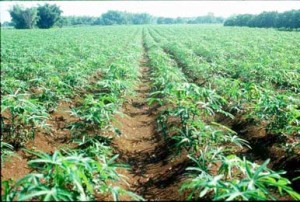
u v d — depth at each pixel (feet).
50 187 14.83
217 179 13.47
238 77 42.37
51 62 49.01
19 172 19.85
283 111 23.03
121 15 416.26
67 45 82.38
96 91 39.60
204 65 43.32
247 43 75.15
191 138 20.18
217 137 20.65
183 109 21.93
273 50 59.93
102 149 21.30
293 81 32.40
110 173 16.08
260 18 189.98
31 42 94.48
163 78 33.27
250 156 22.79
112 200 17.25
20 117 22.30
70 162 13.64
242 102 30.45
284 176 19.84
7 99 21.11
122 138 26.30
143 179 20.52
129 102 36.70
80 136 24.79
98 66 49.73
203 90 22.72
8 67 44.27
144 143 26.37
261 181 13.85
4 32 160.35
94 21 384.47
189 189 17.58
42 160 13.24
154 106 35.55
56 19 252.21
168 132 26.30
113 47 73.87
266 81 35.81
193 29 184.55
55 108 30.45
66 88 33.30
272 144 22.97
